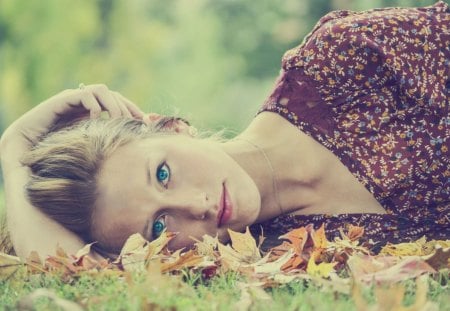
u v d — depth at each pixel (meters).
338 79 4.11
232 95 17.61
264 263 3.52
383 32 4.09
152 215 3.79
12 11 19.38
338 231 4.10
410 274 3.19
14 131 4.20
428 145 4.00
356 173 4.05
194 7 20.53
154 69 20.38
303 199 4.14
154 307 2.81
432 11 4.27
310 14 12.53
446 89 4.06
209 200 3.79
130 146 3.88
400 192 4.05
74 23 19.59
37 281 3.43
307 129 4.14
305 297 2.98
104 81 19.89
